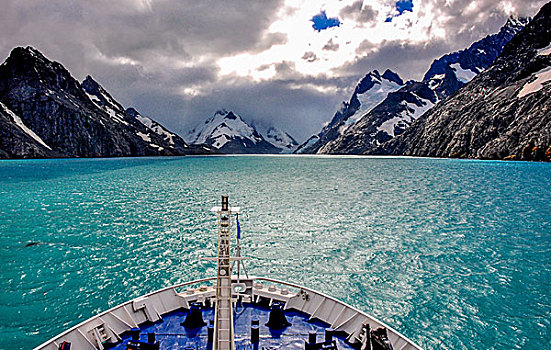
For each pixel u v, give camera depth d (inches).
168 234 2436.0
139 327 975.0
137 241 2263.8
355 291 1544.0
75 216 3058.6
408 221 2888.8
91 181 6013.8
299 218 2994.6
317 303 1055.6
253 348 904.3
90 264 1855.3
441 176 6840.6
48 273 1739.7
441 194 4483.3
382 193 4596.5
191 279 1667.1
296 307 1069.1
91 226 2672.2
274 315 992.2
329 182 6058.1
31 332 1239.5
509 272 1768.0
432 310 1380.4
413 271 1771.7
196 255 1990.7
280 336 949.8
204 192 4702.3
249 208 3486.7
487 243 2261.3
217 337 783.7
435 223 2822.3
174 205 3631.9
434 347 1150.3
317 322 1010.1
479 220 2942.9
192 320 985.5
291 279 1668.3
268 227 2655.0
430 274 1734.7
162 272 1747.0
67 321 1307.8
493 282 1644.9
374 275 1718.8
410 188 5118.1
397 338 880.9
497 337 1206.3
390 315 1346.0
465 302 1446.9
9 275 1713.8
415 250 2102.6
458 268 1818.4
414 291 1545.3
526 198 4136.3
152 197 4212.6
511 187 5118.1
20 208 3444.9
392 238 2362.2
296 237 2369.6
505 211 3344.0
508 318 1325.0
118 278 1675.7
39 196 4266.7
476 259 1958.7
